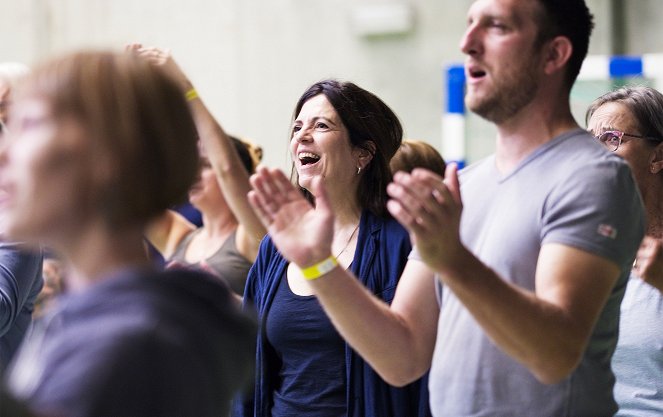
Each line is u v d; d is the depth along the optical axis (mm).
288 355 2975
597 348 2025
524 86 2012
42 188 1296
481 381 2000
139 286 1297
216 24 8875
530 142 2062
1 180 1356
